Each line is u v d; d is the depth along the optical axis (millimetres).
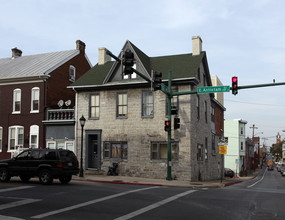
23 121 28641
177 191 15461
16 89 29391
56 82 29875
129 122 24891
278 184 28391
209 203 11914
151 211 10227
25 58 35531
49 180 16734
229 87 18750
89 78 26906
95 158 26172
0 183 17078
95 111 26234
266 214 10148
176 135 23453
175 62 26141
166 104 24016
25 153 17688
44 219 8992
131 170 24375
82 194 13414
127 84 24859
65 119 26906
